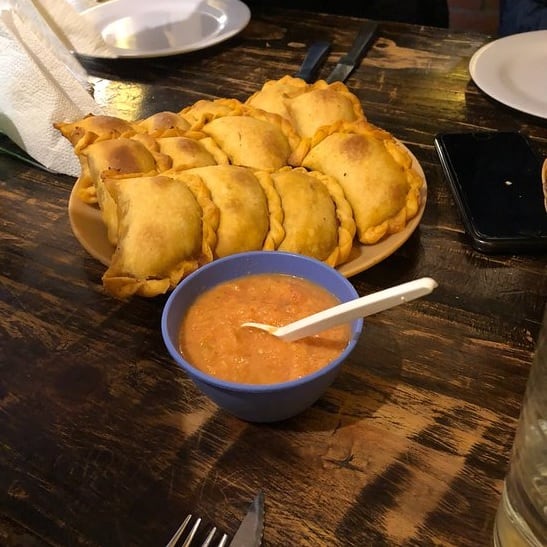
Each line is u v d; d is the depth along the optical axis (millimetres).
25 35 961
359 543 513
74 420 623
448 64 1241
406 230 780
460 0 2629
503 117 1082
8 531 539
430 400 622
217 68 1266
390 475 559
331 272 617
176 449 590
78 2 1479
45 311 745
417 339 686
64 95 951
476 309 721
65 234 859
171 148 809
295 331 555
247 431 601
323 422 605
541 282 753
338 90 959
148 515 540
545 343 427
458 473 559
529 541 444
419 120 1079
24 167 996
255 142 836
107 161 765
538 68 1172
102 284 773
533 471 433
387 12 1765
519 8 1734
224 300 620
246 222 713
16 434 614
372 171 783
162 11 1441
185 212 692
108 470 577
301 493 549
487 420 603
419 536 516
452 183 863
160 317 727
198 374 533
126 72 1257
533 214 811
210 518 534
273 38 1365
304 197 746
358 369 653
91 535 529
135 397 642
